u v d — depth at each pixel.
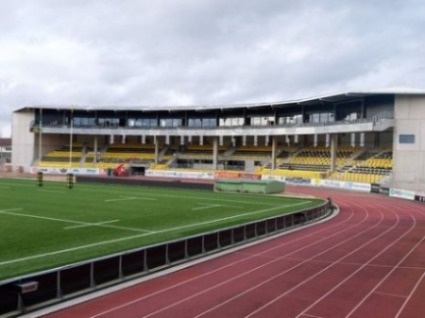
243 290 14.39
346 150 67.25
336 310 12.62
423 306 13.10
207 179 73.56
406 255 19.88
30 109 85.31
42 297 12.66
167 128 82.00
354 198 48.03
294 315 12.18
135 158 85.31
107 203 37.31
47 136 86.88
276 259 18.86
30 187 51.31
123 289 14.30
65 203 36.62
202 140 83.19
